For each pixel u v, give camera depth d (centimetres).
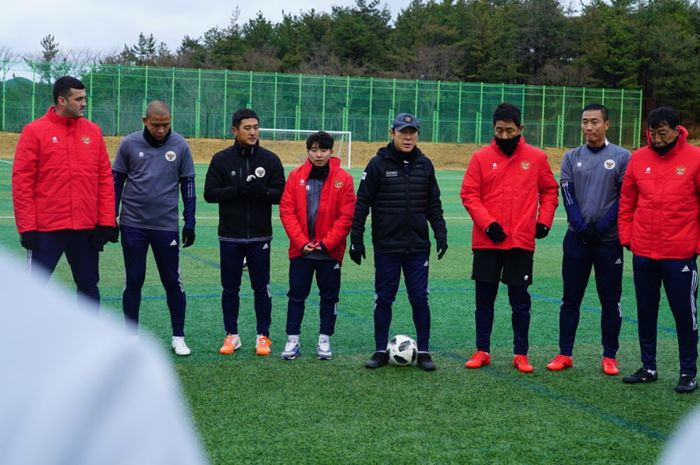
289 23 7056
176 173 650
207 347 671
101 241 622
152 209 640
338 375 594
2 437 48
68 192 607
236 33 6681
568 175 629
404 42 6612
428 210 636
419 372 609
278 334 733
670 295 576
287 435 453
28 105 4209
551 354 681
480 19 6294
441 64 6150
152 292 903
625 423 491
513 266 617
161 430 52
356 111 4609
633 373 618
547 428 478
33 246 600
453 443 446
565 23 6212
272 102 4491
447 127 4759
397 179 621
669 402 543
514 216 617
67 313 52
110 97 4256
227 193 639
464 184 630
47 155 600
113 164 647
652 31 5962
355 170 3891
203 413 491
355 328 759
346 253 1252
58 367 50
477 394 551
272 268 1098
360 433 460
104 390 51
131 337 59
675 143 574
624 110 5031
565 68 6019
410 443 444
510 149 621
